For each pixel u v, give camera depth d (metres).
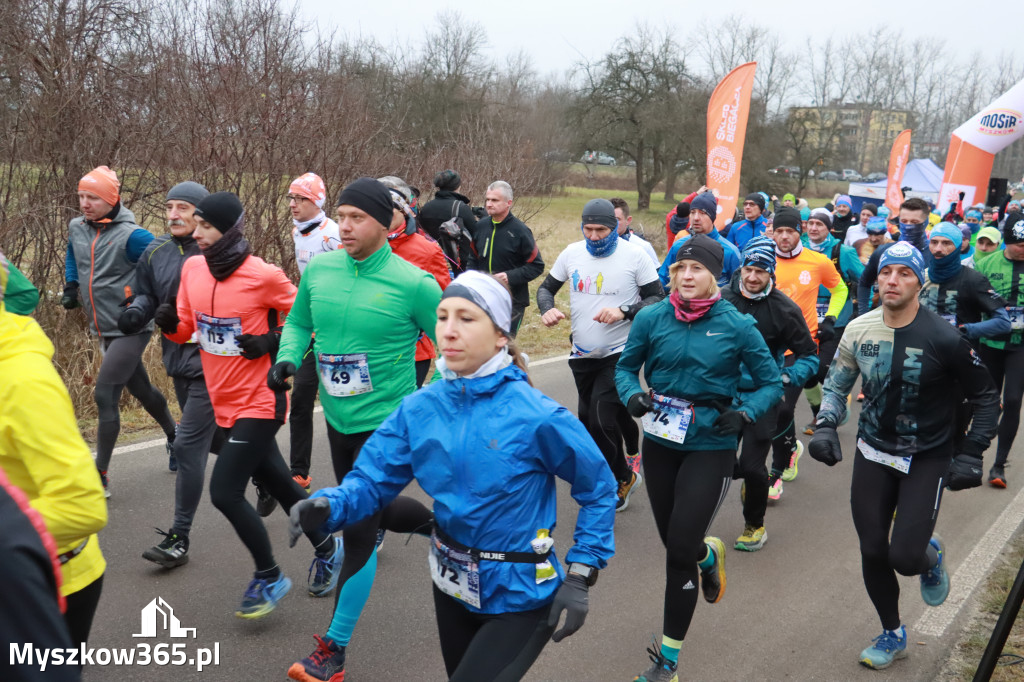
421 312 3.69
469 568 2.53
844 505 6.11
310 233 5.63
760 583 4.82
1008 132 14.86
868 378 3.86
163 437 6.60
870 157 61.69
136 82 8.65
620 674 3.82
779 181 43.00
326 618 4.13
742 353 3.80
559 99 40.81
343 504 2.58
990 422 3.67
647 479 4.02
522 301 7.11
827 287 6.80
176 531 4.49
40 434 2.15
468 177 16.00
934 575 4.02
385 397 3.73
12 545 1.33
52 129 7.84
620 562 5.00
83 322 7.51
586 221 5.47
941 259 5.95
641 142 41.69
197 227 3.92
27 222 7.59
